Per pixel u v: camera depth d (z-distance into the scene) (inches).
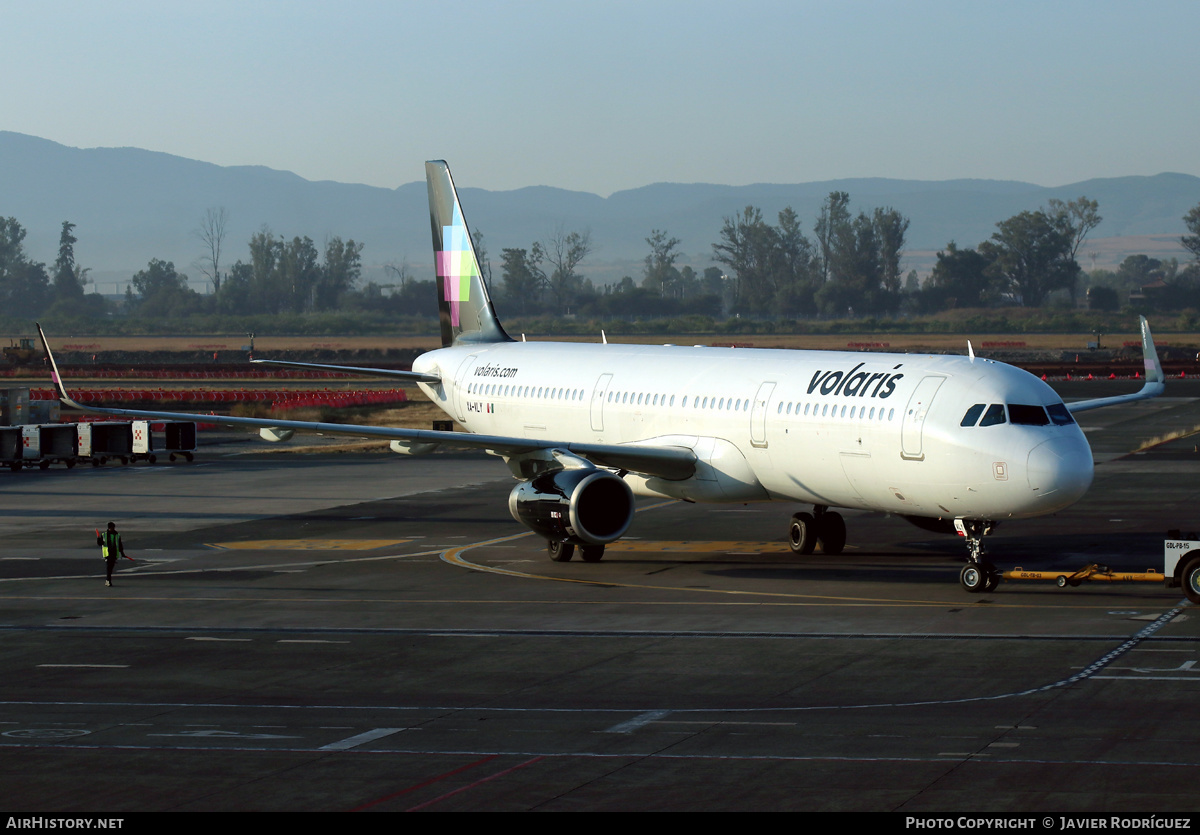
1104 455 6904.5
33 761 1980.8
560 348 4963.1
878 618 3068.4
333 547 4274.1
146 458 6998.0
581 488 3686.0
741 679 2490.2
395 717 2231.8
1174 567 3206.2
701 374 4131.4
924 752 1985.7
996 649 2716.5
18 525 4768.7
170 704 2332.7
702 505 5216.5
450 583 3612.2
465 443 3905.0
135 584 3612.2
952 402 3294.8
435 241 5782.5
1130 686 2383.1
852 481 3545.8
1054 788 1797.5
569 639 2878.9
